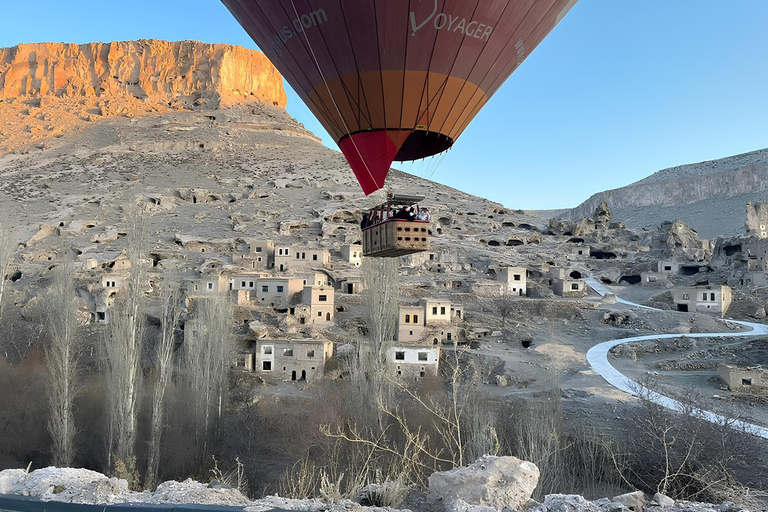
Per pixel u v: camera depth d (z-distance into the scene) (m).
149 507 11.18
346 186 168.25
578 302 88.25
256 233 124.44
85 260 95.50
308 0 20.30
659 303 92.06
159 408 42.97
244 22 23.39
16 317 67.19
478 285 93.12
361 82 20.98
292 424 45.31
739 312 87.81
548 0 21.23
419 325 72.06
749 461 35.69
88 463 43.59
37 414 46.03
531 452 32.44
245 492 32.97
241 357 63.38
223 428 47.06
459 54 20.69
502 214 162.50
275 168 189.62
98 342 58.34
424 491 13.62
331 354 66.38
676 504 11.98
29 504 11.50
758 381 55.47
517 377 61.34
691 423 38.06
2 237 62.97
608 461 37.47
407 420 38.72
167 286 59.19
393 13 19.73
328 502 12.20
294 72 22.67
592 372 62.25
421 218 18.14
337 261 106.69
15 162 195.50
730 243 114.62
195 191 154.00
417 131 22.08
